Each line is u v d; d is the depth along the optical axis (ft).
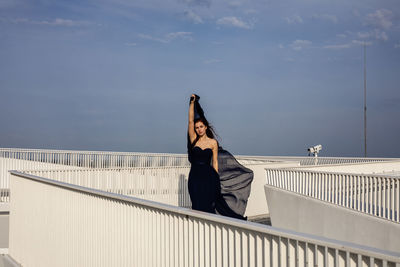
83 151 59.16
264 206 48.44
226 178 31.71
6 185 53.62
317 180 36.63
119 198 17.02
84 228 20.33
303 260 10.11
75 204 21.16
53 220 23.72
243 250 11.66
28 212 27.71
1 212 46.91
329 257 9.52
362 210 32.68
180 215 14.17
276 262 10.66
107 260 18.42
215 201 28.40
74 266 21.27
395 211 34.17
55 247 23.41
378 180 31.89
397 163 57.47
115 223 17.80
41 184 25.50
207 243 13.00
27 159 55.42
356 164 51.52
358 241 32.58
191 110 28.30
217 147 28.37
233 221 11.69
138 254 16.39
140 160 61.87
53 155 57.11
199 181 28.04
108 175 37.45
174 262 14.46
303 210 37.11
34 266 26.43
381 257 8.32
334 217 34.45
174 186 41.83
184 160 61.21
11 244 30.96
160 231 15.23
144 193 39.78
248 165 47.06
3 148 53.88
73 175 35.12
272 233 10.51
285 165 50.65
